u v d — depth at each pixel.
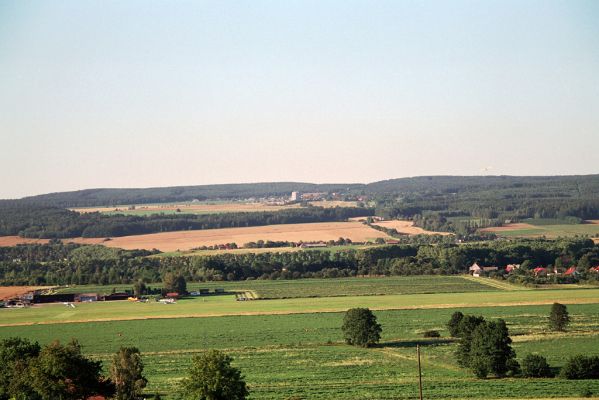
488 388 182.12
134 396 173.38
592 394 174.38
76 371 162.88
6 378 173.25
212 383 155.25
